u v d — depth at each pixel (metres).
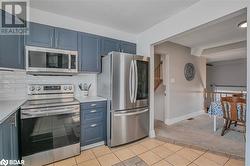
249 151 1.55
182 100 4.40
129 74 2.66
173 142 2.74
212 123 3.97
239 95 4.27
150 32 3.04
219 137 2.93
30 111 1.89
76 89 2.88
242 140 2.77
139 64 2.83
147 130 2.96
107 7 2.30
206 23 1.99
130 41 3.38
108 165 2.02
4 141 1.28
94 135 2.53
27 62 2.09
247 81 1.57
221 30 3.13
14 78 2.32
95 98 2.70
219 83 7.98
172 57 4.11
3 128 1.26
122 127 2.60
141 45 3.29
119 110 2.58
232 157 2.18
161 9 2.31
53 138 2.07
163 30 2.72
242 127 3.47
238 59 6.66
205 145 2.55
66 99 2.53
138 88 2.81
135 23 2.85
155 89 4.46
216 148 2.43
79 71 2.58
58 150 2.11
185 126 3.71
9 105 1.79
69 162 2.09
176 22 2.44
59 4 2.22
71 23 2.69
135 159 2.18
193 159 2.16
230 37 3.60
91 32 2.89
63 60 2.37
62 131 2.14
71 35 2.50
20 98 2.35
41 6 2.28
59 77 2.71
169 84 4.00
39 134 1.96
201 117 4.66
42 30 2.25
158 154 2.32
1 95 2.24
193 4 2.14
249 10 1.56
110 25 2.97
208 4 1.94
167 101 3.98
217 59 6.56
